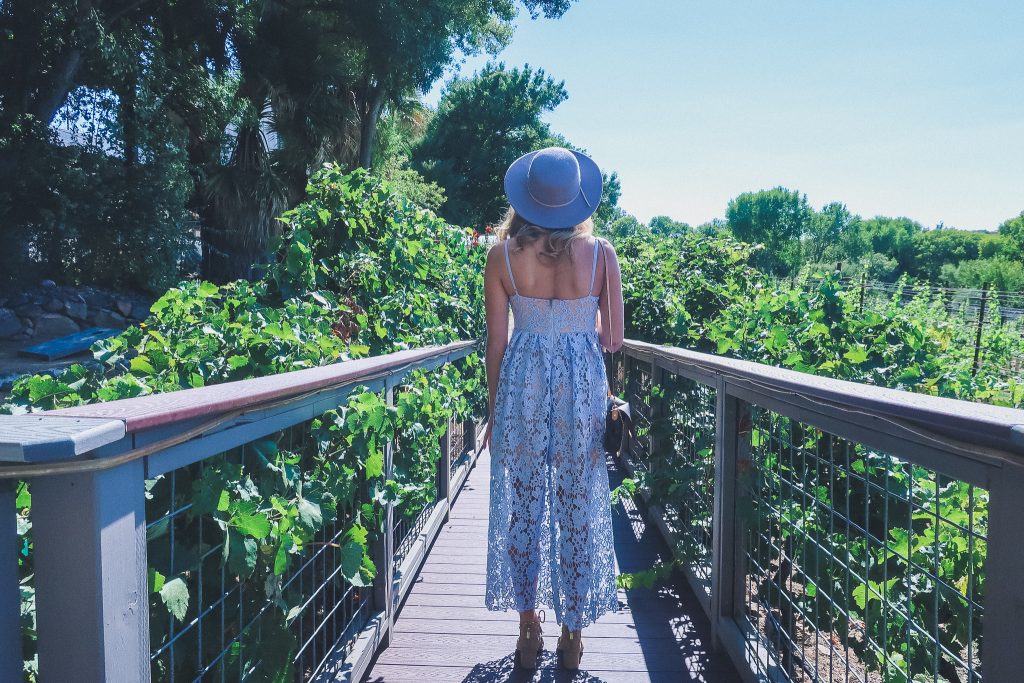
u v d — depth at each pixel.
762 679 1.97
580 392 2.18
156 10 14.22
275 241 3.80
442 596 2.94
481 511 4.21
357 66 19.09
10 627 0.76
